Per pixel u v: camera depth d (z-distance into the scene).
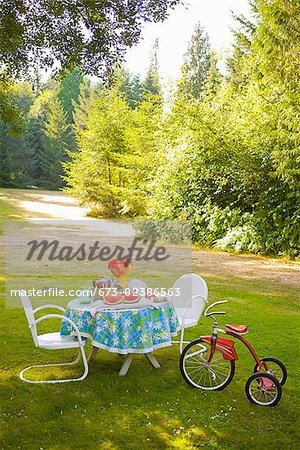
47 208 24.69
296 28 10.48
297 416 3.77
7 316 6.41
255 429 3.56
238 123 12.78
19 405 3.86
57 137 43.22
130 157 18.08
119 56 8.04
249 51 23.11
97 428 3.54
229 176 13.02
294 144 11.03
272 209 12.21
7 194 31.45
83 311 4.45
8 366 4.68
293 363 4.84
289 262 11.20
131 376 4.50
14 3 7.27
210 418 3.72
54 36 7.89
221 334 5.73
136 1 7.39
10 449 3.25
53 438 3.39
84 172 21.97
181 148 14.09
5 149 40.78
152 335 4.41
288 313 6.79
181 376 4.52
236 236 12.56
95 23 7.70
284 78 10.77
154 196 15.55
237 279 9.17
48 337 4.59
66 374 4.52
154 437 3.43
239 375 4.54
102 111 22.23
